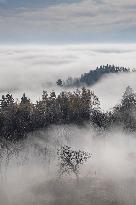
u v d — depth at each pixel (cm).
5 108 13362
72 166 10250
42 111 14462
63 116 14738
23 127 12556
